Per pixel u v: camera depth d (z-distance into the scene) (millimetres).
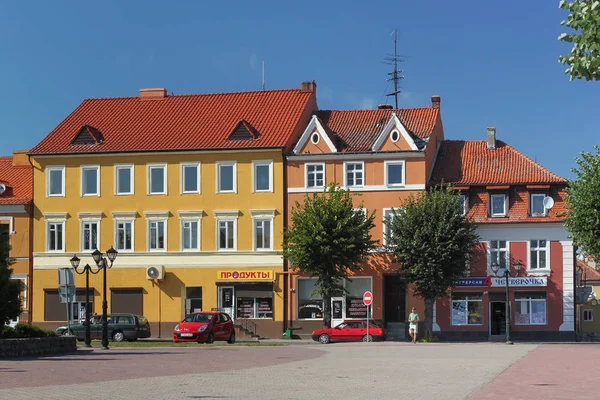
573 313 57406
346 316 59562
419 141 60219
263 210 60531
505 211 58688
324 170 60156
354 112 64812
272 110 64125
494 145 62656
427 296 55094
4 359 31828
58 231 63375
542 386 21016
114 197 62812
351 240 54906
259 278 60469
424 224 54719
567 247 57750
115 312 62344
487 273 58344
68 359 32219
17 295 35031
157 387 20828
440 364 29562
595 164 53562
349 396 18828
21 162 67688
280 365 29297
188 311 61906
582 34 14164
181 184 62000
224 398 18328
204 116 64812
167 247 62000
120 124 65500
